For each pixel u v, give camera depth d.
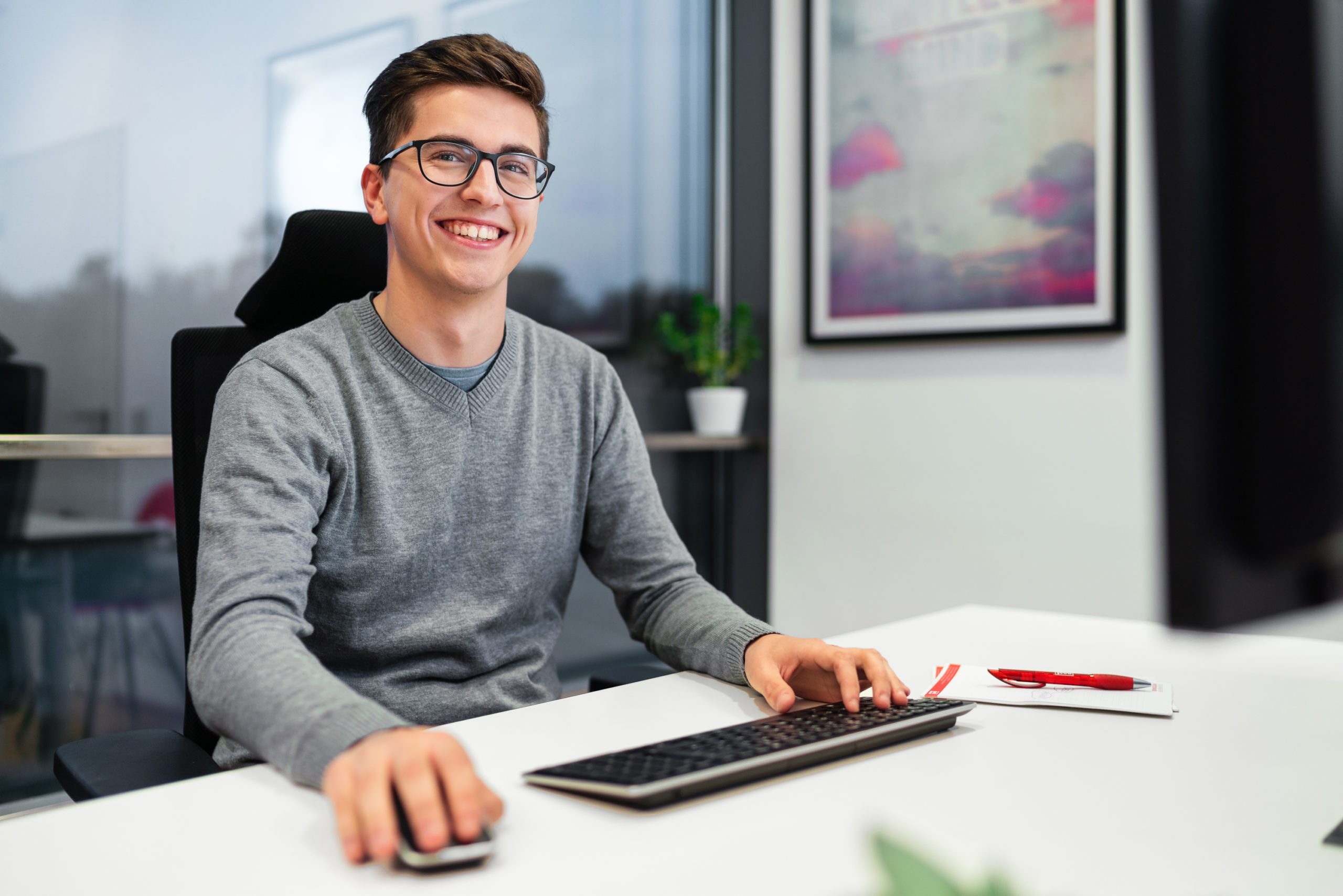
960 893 0.21
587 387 1.26
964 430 2.86
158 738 0.94
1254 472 0.22
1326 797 0.64
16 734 2.05
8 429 2.03
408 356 1.12
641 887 0.51
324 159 2.49
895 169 2.95
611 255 3.07
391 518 1.10
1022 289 2.73
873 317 3.01
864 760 0.71
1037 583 2.73
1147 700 0.86
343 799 0.56
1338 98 0.23
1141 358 2.55
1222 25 0.22
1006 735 0.77
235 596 0.85
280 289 1.21
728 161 3.36
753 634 0.96
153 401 2.24
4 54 2.01
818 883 0.52
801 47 3.13
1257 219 0.22
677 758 0.66
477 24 2.75
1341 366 0.22
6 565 2.04
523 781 0.67
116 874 0.54
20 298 2.04
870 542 3.04
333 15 2.50
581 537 1.29
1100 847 0.56
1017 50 2.72
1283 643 1.12
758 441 3.27
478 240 1.10
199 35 2.28
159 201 2.23
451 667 1.13
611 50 3.05
